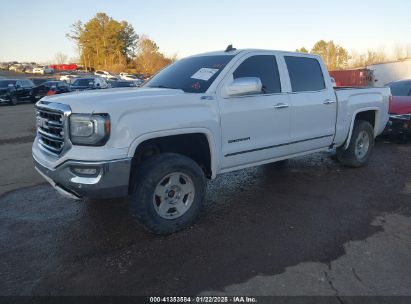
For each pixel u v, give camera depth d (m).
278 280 3.03
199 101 3.93
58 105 3.53
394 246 3.59
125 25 87.50
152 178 3.61
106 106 3.33
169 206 3.84
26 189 5.53
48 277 3.12
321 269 3.19
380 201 4.81
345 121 5.88
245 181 5.76
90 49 87.31
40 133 3.99
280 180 5.79
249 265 3.26
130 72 81.62
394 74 28.53
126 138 3.38
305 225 4.07
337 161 6.92
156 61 81.62
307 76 5.30
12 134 11.33
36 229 4.09
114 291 2.91
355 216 4.32
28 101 26.73
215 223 4.15
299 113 5.04
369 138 6.48
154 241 3.73
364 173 6.17
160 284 2.99
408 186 5.45
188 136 4.07
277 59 4.91
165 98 3.70
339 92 5.76
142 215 3.64
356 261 3.31
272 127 4.71
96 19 85.75
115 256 3.45
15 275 3.16
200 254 3.46
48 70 71.81
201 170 3.98
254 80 4.05
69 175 3.42
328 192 5.18
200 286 2.96
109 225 4.16
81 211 4.59
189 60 5.00
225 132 4.19
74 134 3.37
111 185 3.38
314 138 5.38
